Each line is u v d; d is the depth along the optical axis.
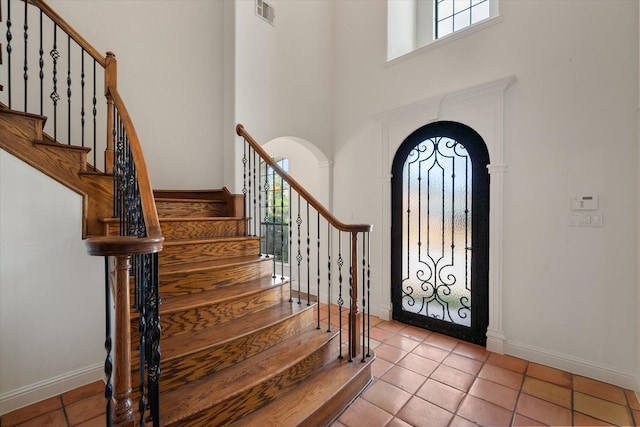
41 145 1.90
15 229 1.81
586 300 2.29
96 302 2.09
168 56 3.25
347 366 2.08
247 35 3.21
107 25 2.91
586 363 2.28
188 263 2.35
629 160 2.13
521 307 2.59
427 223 3.19
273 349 1.99
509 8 2.64
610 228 2.20
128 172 1.77
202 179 3.42
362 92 3.71
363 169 3.70
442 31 3.47
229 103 3.17
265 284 2.38
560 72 2.40
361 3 3.74
